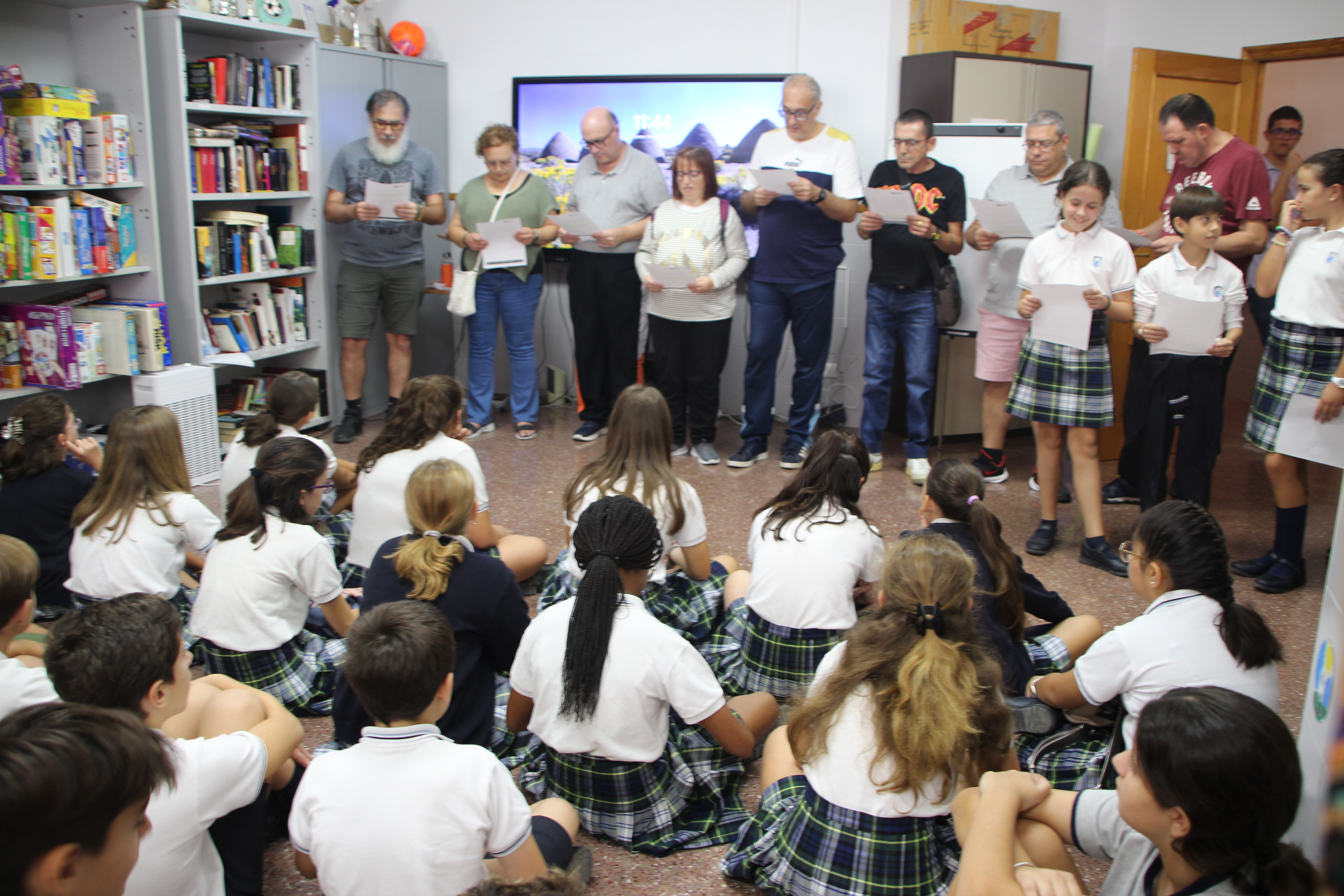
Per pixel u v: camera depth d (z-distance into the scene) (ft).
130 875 4.02
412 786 5.14
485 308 17.70
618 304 17.44
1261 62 18.83
